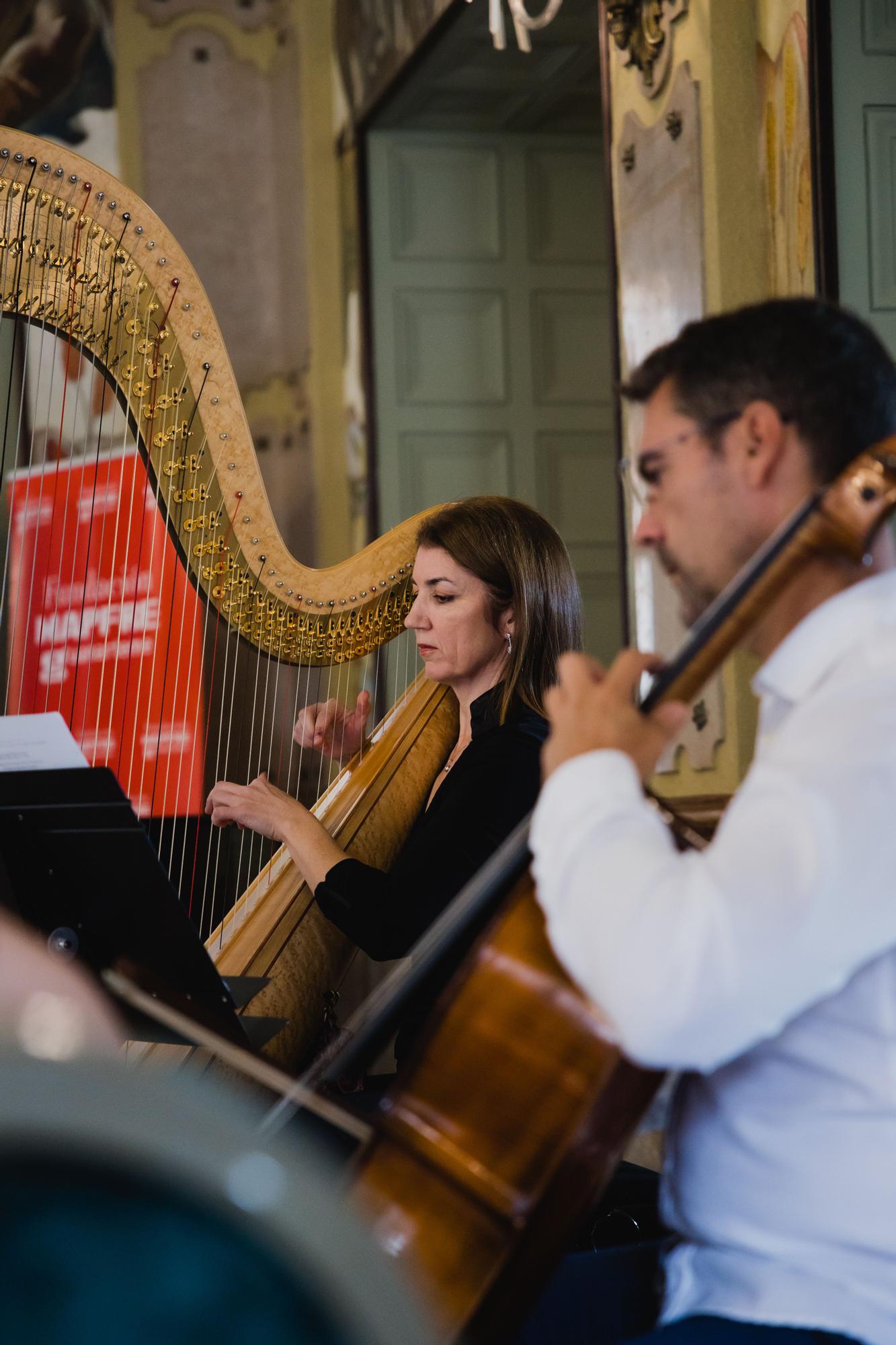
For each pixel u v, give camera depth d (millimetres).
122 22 7582
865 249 3416
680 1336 1099
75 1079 443
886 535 1206
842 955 967
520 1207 1072
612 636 7035
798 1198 1098
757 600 1140
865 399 1180
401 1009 2025
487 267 7051
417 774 2516
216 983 1569
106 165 7574
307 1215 444
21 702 4492
